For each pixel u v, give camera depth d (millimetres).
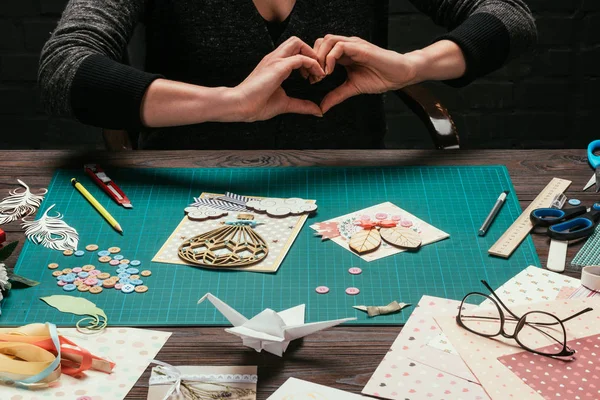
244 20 1771
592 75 2764
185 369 920
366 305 1030
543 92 2795
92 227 1226
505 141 2875
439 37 1620
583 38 2713
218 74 1822
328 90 1837
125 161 1449
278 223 1227
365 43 1472
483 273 1099
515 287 1062
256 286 1074
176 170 1415
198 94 1391
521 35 1638
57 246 1170
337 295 1052
